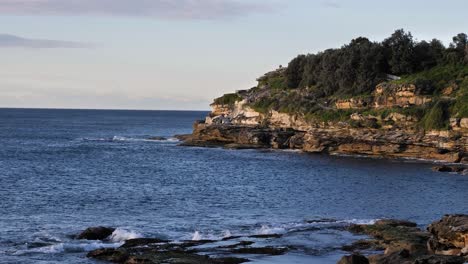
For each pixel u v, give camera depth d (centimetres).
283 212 5600
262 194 6856
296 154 12269
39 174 8600
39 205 5844
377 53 14125
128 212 5541
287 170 9494
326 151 12362
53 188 7112
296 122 13700
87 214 5397
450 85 12144
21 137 18062
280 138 13412
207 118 16562
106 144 15512
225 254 3797
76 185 7444
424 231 4359
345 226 4694
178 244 4031
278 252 3856
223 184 7788
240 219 5197
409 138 11181
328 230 4559
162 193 6850
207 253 3822
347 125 12269
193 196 6644
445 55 13662
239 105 15775
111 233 4344
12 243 4131
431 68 13625
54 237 4306
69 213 5434
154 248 3894
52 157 11562
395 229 4412
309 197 6606
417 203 6169
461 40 14012
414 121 11444
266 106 14838
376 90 12900
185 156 12025
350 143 12019
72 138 17988
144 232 4503
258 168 9800
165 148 14088
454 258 3186
